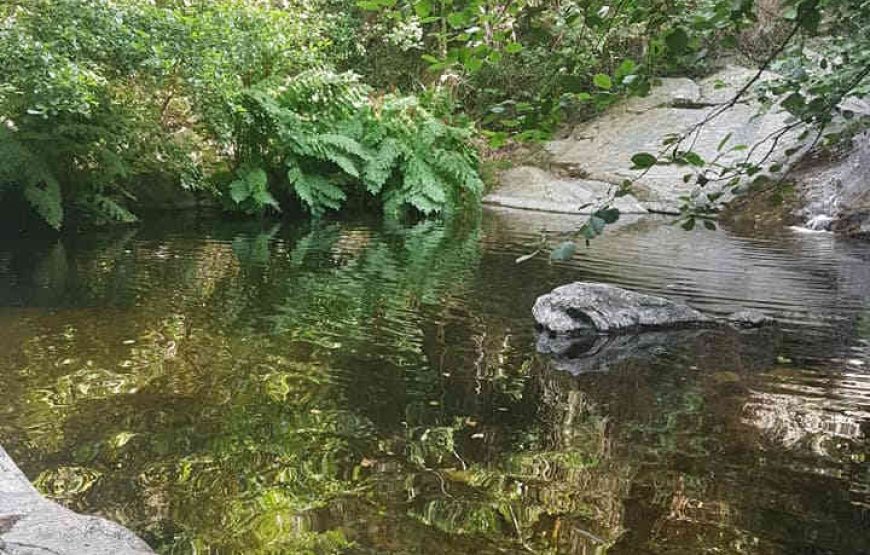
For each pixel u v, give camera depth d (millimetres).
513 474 2719
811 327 4887
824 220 9570
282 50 10016
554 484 2650
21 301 4973
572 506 2496
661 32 1997
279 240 8109
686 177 2174
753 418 3299
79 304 4953
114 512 2402
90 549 2010
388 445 2955
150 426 3068
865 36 2527
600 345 4441
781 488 2641
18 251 6742
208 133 9820
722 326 4898
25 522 2131
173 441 2936
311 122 10742
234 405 3318
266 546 2229
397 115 11484
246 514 2410
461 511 2449
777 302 5562
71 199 8312
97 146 8102
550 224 10016
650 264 7031
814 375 3898
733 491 2615
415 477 2688
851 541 2303
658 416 3311
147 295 5289
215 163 10305
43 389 3428
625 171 12492
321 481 2641
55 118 7629
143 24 7492
